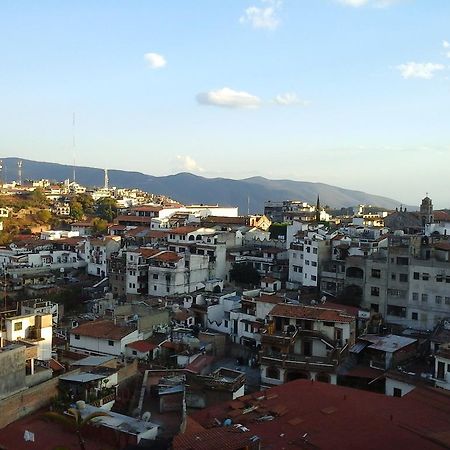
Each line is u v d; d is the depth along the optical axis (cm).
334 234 12419
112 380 5419
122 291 12588
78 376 5266
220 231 14888
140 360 7500
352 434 4078
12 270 13438
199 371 6619
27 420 4597
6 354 4766
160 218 18188
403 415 4512
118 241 14525
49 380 5103
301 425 4250
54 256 14750
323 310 7450
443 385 6241
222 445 3656
